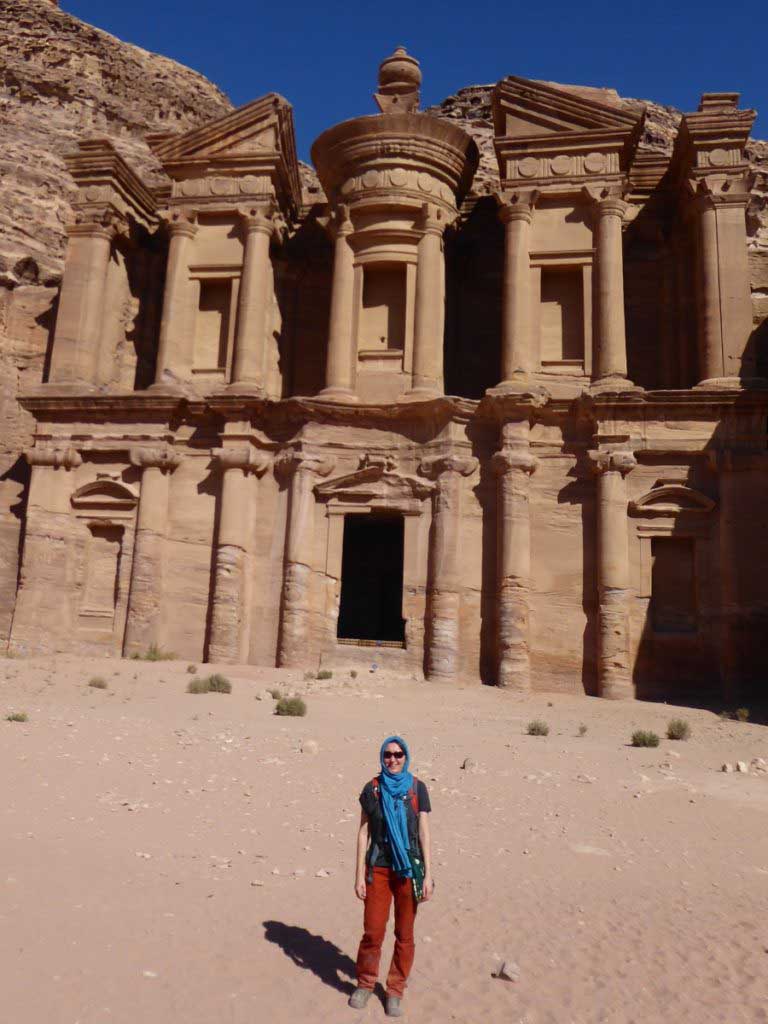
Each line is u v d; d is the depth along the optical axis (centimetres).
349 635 3722
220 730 1498
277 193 3123
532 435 2708
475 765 1279
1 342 3416
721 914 719
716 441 2578
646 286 3180
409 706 2141
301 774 1169
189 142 3075
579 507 2650
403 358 2888
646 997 559
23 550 2866
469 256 3353
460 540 2658
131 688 2077
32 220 3803
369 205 2909
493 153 4488
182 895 688
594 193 2831
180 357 2986
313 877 761
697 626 2522
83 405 2894
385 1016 515
